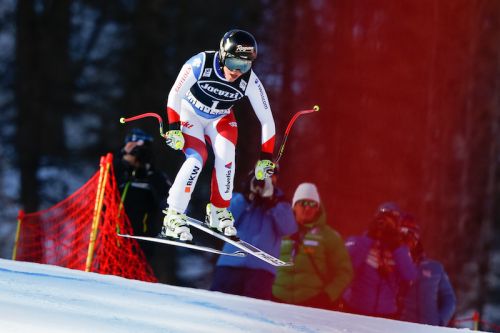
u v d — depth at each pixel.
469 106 44.09
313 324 20.09
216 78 22.17
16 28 67.25
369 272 27.23
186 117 22.91
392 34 52.78
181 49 66.56
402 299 27.48
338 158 59.72
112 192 28.52
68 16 67.94
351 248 27.55
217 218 23.48
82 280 21.31
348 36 62.12
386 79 53.50
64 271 22.89
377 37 55.12
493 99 44.00
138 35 67.19
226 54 21.67
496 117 44.12
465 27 44.03
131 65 67.00
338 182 59.47
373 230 27.48
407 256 27.09
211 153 64.31
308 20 66.00
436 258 43.88
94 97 67.38
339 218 58.06
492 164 44.12
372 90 55.41
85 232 33.78
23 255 42.12
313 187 27.92
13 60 67.31
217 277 27.20
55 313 16.27
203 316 18.59
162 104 66.38
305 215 27.81
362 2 59.38
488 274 44.09
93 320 16.16
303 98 65.62
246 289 26.81
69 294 18.62
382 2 54.84
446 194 44.06
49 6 67.69
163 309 18.67
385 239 27.30
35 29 67.50
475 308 44.06
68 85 67.31
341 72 61.62
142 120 66.44
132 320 16.77
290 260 27.11
